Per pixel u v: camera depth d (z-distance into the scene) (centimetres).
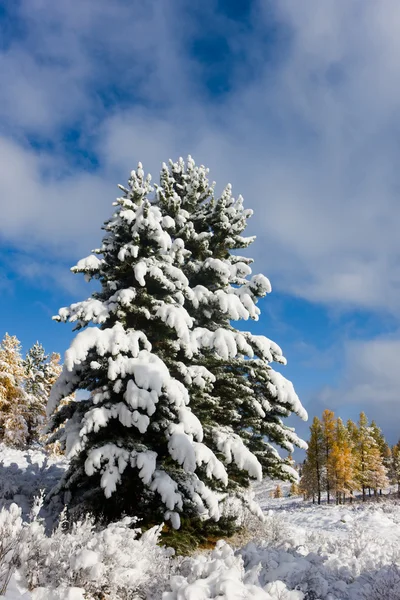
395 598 579
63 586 488
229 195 1434
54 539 570
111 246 1163
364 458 5528
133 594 538
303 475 5259
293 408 1224
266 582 611
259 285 1270
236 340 1173
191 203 1452
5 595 449
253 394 1242
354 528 1131
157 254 1151
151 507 994
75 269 1098
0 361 3002
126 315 1097
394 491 6531
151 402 915
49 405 1071
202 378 1093
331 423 5072
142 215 1089
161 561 612
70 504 1059
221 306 1170
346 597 615
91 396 1016
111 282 1120
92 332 955
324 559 783
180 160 1550
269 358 1220
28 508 1089
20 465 1508
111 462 902
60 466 1642
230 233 1417
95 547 558
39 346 3719
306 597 595
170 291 1141
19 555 514
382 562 783
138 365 962
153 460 932
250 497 1196
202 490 971
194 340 1117
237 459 1043
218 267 1260
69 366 882
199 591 442
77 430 966
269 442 1305
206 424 1149
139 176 1316
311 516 2612
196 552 1015
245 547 771
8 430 2828
